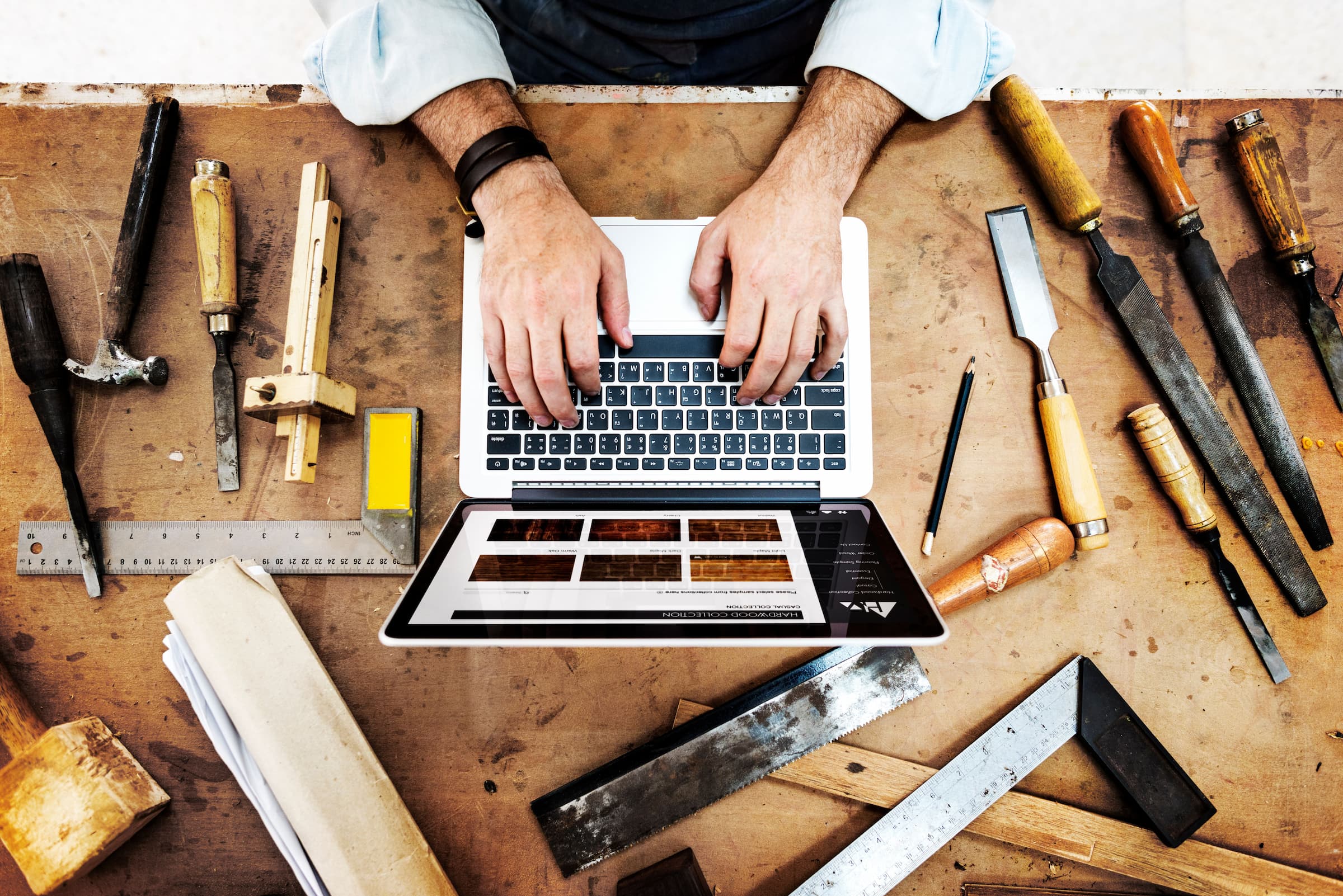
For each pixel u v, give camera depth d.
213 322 0.77
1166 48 1.56
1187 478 0.75
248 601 0.69
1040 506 0.78
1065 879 0.73
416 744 0.74
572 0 0.96
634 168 0.82
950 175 0.81
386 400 0.79
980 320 0.80
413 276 0.80
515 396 0.73
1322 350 0.79
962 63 0.76
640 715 0.75
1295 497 0.77
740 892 0.72
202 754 0.74
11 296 0.74
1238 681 0.75
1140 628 0.76
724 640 0.52
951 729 0.75
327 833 0.65
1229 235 0.81
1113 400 0.80
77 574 0.77
